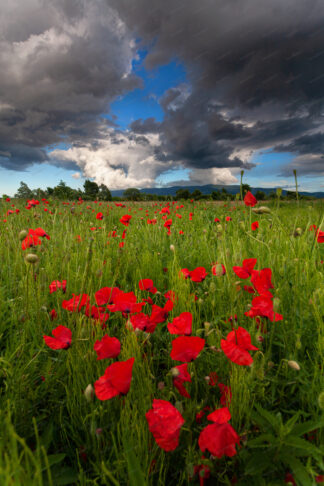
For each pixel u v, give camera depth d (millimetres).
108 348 1255
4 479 713
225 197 10766
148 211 8594
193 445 1130
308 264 2082
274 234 2826
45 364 1547
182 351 1189
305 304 1794
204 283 2482
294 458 983
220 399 1337
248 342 1196
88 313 1634
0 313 1940
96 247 3541
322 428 1127
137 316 1484
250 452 1106
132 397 1243
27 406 1228
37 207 7281
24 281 2002
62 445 1232
